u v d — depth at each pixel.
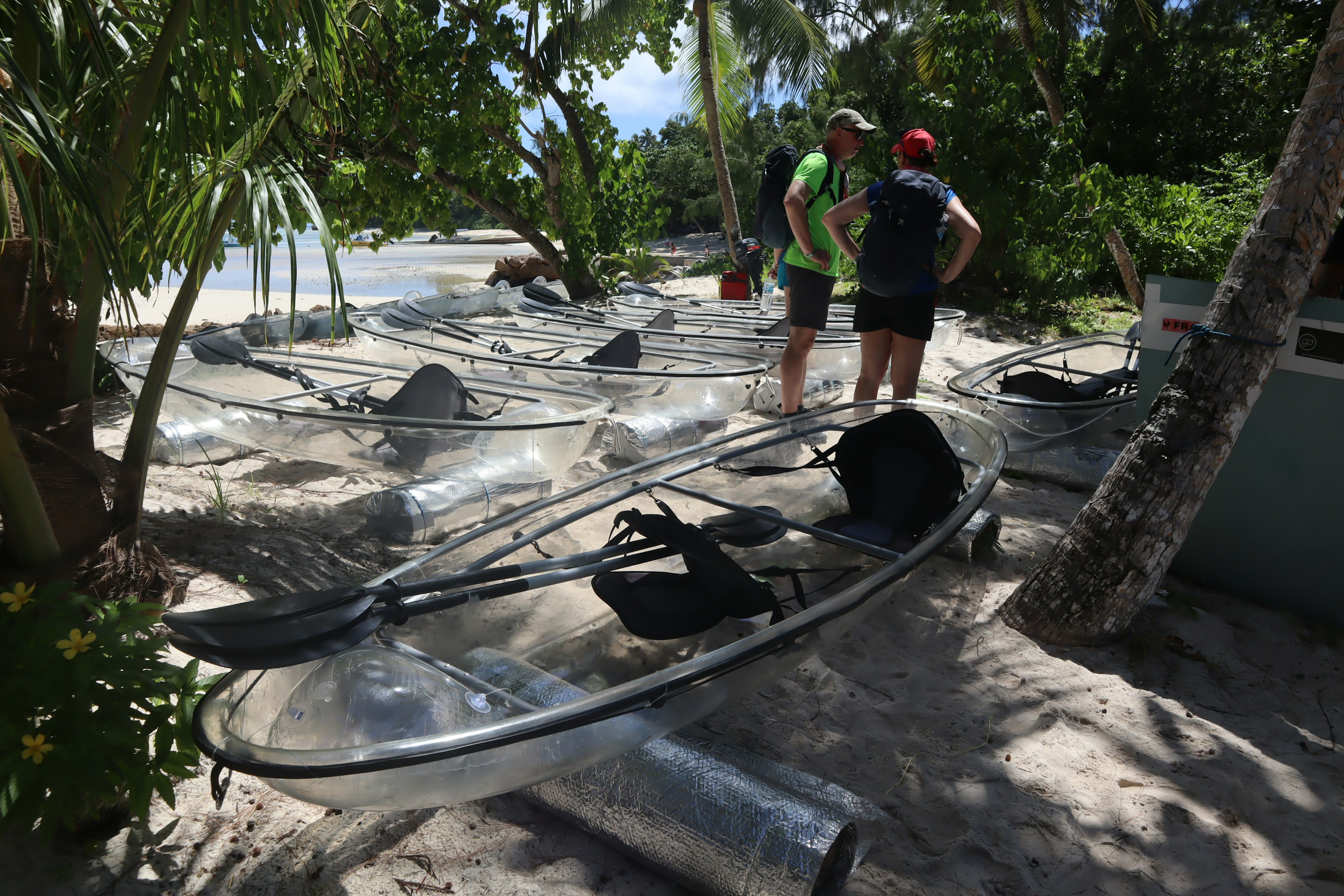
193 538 3.93
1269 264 2.97
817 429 3.94
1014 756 2.69
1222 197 13.68
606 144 13.38
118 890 2.04
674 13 12.75
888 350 4.77
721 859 2.01
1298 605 3.54
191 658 2.92
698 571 2.60
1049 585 3.42
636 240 14.26
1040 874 2.23
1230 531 3.69
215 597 3.35
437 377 4.55
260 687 2.05
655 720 2.06
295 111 3.21
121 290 2.32
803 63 14.83
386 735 1.95
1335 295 3.67
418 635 2.35
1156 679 3.15
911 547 3.12
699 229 40.91
